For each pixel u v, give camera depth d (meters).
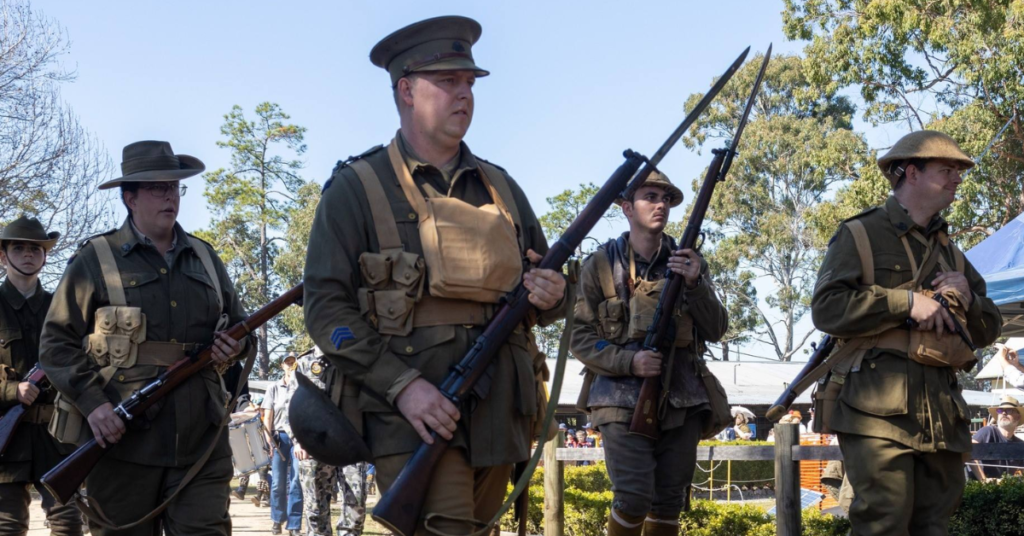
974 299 4.57
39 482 6.36
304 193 59.62
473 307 3.32
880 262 4.60
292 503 10.22
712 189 5.68
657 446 5.75
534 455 3.33
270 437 10.84
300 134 60.28
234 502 16.25
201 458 4.75
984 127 23.83
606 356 5.63
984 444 5.20
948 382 4.57
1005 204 24.56
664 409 5.56
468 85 3.45
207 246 5.21
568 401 32.22
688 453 5.77
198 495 4.77
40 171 21.05
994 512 6.68
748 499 19.20
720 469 20.47
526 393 3.37
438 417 3.13
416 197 3.36
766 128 47.28
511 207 3.60
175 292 4.89
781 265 51.44
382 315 3.26
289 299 5.06
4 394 6.24
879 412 4.45
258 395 24.72
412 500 3.12
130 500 4.72
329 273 3.28
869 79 25.92
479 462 3.25
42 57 21.31
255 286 59.81
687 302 5.65
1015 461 10.15
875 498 4.48
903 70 25.45
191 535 4.71
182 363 4.77
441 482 3.21
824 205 26.92
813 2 26.66
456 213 3.33
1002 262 9.55
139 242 4.92
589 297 5.81
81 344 4.82
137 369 4.75
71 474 4.56
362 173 3.39
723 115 49.06
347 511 8.13
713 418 5.79
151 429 4.72
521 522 3.61
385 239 3.31
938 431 4.45
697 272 5.59
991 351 34.56
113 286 4.81
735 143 5.63
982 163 24.14
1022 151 24.08
